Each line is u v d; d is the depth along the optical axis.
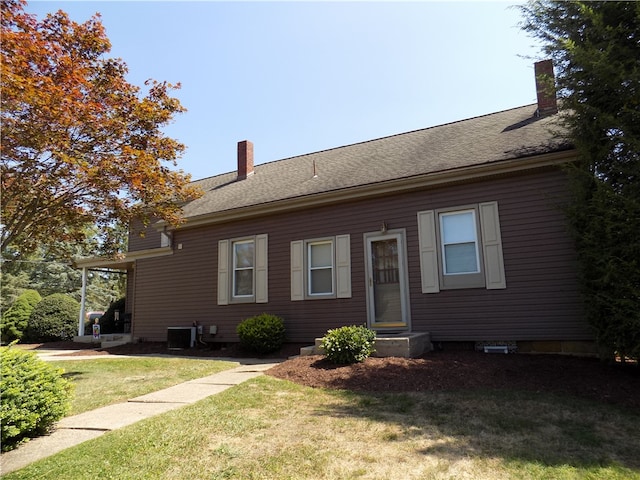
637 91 5.64
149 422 4.56
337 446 3.84
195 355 10.84
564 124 7.09
